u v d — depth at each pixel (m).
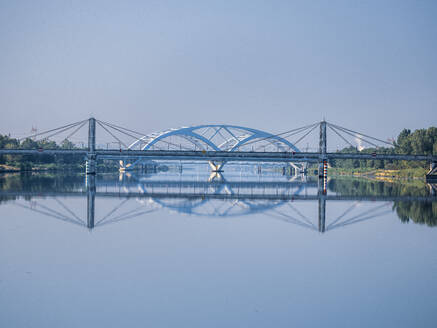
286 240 27.34
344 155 130.12
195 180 118.25
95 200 50.31
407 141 164.12
